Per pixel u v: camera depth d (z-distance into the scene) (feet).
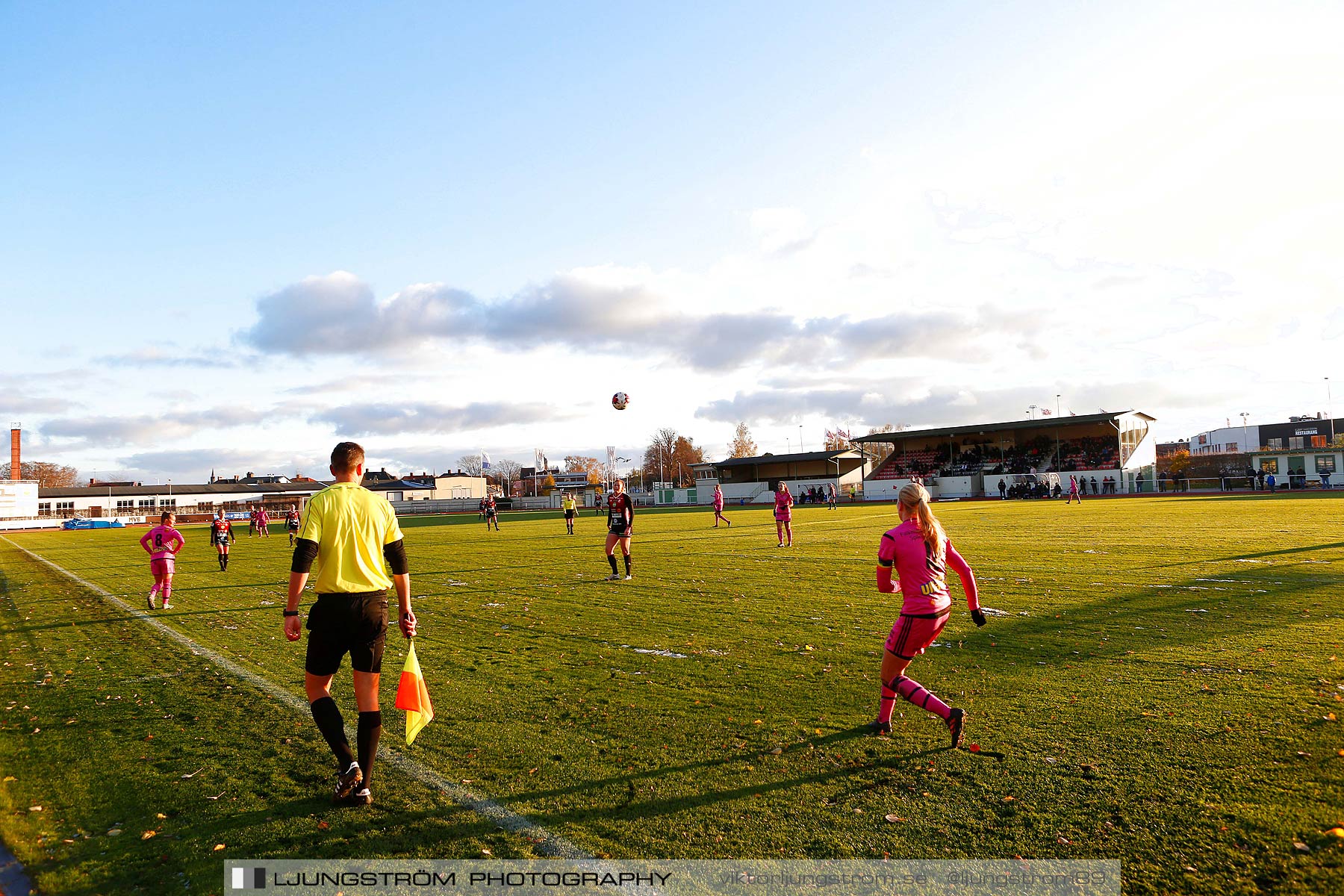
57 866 12.39
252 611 40.06
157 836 13.39
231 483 484.33
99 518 339.16
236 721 20.03
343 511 14.97
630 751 16.70
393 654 27.76
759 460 267.80
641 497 306.35
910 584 16.70
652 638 28.78
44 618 40.16
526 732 18.26
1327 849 11.45
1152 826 12.47
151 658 28.66
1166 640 25.05
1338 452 196.65
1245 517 80.12
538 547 77.56
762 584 42.68
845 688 21.15
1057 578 40.09
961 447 241.55
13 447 365.20
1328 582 35.01
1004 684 20.85
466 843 12.87
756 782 14.83
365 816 13.97
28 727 20.17
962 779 14.61
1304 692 18.80
